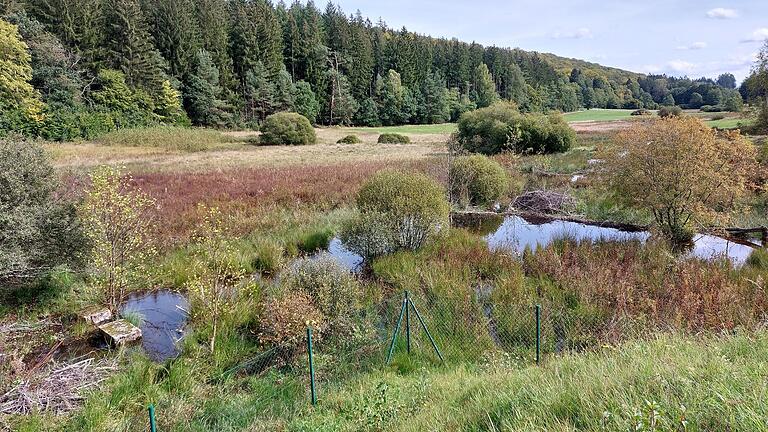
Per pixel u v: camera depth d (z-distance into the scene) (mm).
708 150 10000
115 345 6879
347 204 15938
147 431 4707
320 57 75562
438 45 102062
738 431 2424
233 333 7113
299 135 47312
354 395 5059
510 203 16719
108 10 54312
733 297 7117
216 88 62062
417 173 12797
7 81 38688
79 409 5117
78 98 47000
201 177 20609
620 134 11516
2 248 7246
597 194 16359
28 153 7906
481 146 31641
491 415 3566
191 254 10625
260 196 16812
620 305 7289
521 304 7848
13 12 44906
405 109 80812
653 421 2375
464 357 6508
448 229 12031
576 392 3389
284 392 5492
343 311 7246
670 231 11125
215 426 4773
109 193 8195
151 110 54406
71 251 8148
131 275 8945
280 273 9742
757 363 3652
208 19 65812
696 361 3732
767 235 11391
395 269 9742
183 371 6027
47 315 7715
